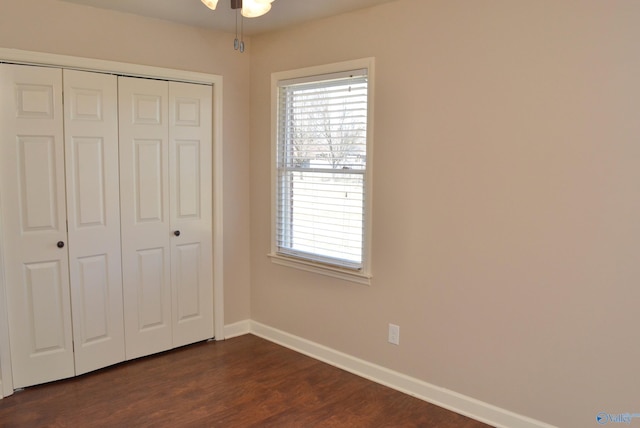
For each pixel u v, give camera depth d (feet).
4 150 9.04
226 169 12.21
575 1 7.24
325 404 9.30
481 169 8.41
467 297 8.77
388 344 10.05
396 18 9.32
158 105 10.91
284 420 8.72
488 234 8.41
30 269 9.50
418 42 9.04
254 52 12.23
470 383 8.87
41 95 9.32
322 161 10.98
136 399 9.36
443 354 9.20
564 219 7.57
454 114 8.67
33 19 9.15
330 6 9.68
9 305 9.32
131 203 10.73
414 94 9.17
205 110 11.69
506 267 8.24
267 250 12.46
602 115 7.12
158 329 11.48
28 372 9.64
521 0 7.75
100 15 9.93
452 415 8.94
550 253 7.75
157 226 11.19
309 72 10.93
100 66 9.96
